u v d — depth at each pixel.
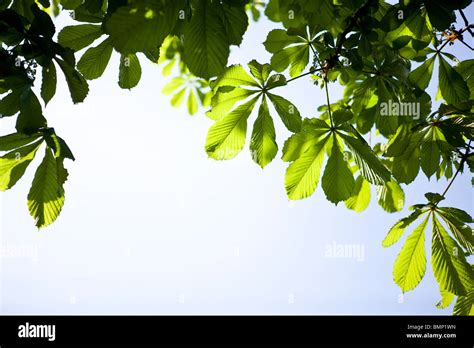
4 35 1.92
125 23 1.30
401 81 2.79
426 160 2.75
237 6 1.60
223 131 2.58
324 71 2.74
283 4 2.23
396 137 2.88
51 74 2.09
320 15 2.49
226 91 2.54
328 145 2.66
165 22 1.33
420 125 2.68
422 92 2.76
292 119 2.54
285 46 2.87
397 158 2.76
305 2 2.17
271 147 2.59
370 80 2.94
